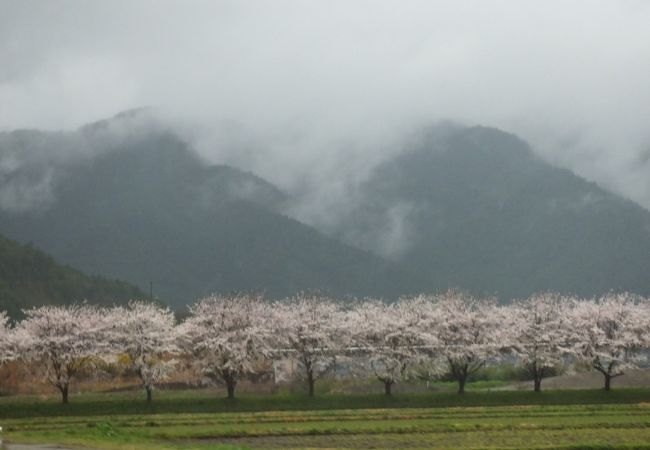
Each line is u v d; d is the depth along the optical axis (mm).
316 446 49562
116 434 52625
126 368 97062
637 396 84500
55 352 80625
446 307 98125
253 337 87938
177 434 55344
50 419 68688
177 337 87312
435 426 60031
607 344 91312
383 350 89375
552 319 95375
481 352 91000
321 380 99250
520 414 70125
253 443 51594
